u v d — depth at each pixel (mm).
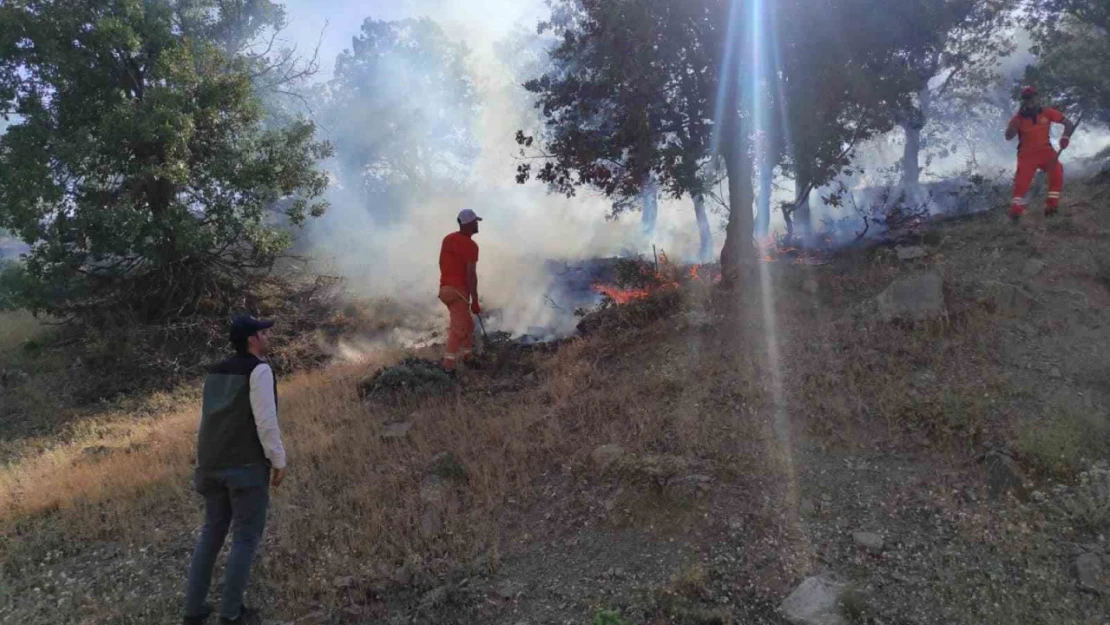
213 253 13391
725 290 8547
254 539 4164
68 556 5156
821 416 5531
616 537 4641
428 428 6430
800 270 8578
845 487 4828
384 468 5781
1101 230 8156
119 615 4383
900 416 5367
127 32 12016
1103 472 4582
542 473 5461
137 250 12172
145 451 7031
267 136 13508
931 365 5980
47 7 11719
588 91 8922
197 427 7715
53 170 11828
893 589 4020
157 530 5297
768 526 4523
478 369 8148
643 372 6910
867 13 7930
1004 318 6504
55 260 11742
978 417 5180
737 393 6027
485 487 5281
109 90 12430
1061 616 3748
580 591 4238
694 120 8750
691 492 4828
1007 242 8227
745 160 8727
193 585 4133
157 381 11109
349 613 4215
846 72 8047
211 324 12594
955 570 4098
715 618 3857
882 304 6852
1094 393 5395
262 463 4211
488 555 4605
